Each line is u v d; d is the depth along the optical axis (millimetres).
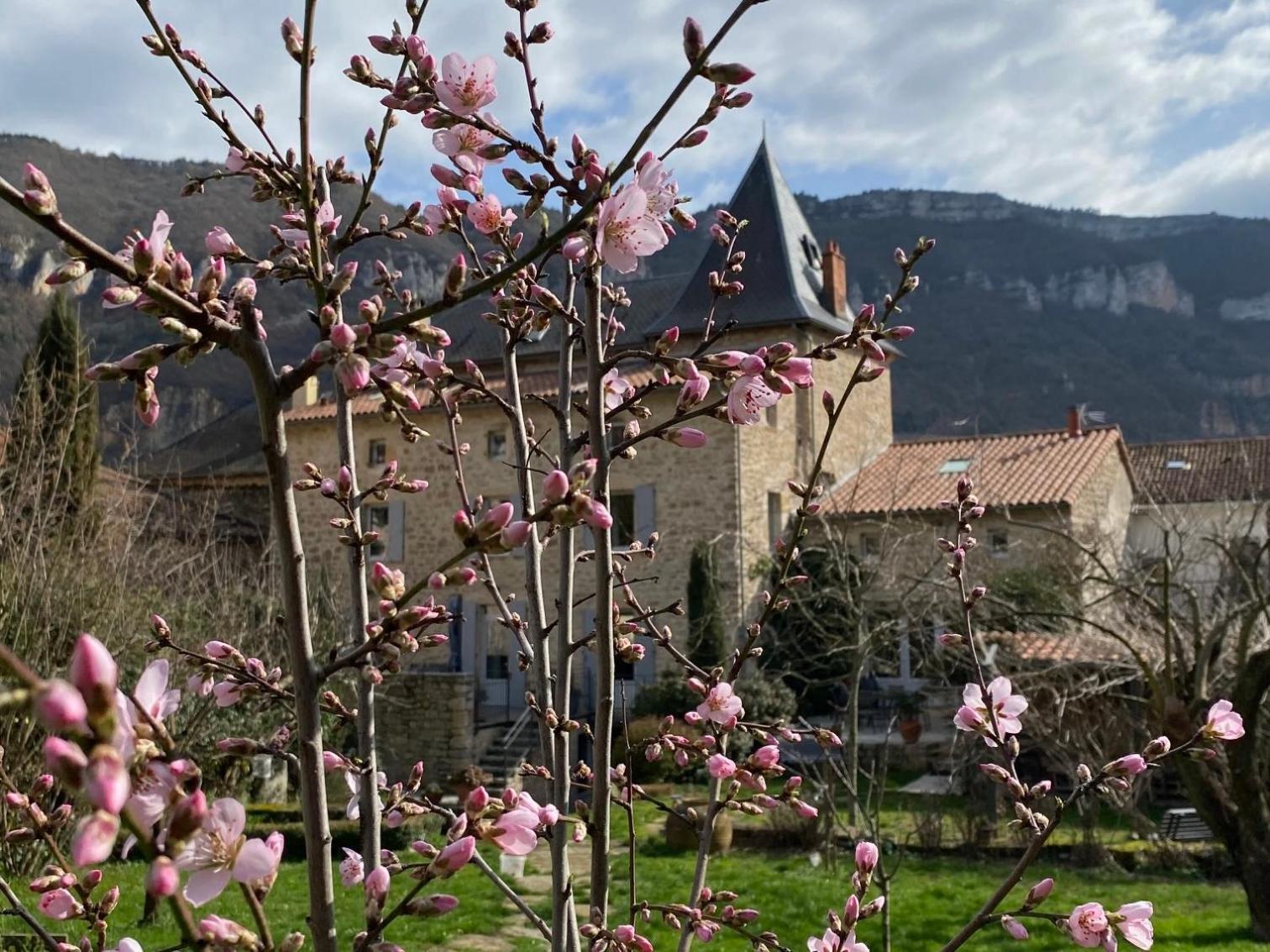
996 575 19906
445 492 23750
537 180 2869
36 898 8109
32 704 1108
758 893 11656
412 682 17812
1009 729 3211
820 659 20203
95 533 13117
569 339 3428
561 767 3004
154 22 2865
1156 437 84312
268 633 13461
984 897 11805
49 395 14930
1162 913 11531
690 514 22953
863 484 25906
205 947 1569
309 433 25484
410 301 3555
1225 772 11438
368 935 1813
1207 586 17594
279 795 16203
